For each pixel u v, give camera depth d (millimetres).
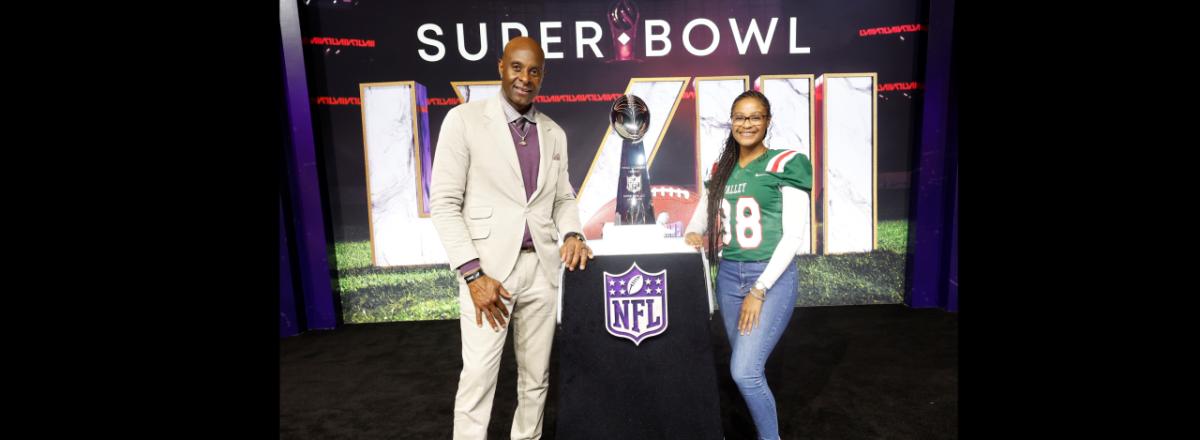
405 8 3773
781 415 2283
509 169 1653
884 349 3084
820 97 3902
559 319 1532
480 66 3836
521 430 1845
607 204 3947
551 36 3832
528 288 1711
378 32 3785
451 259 1611
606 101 3887
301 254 3787
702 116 3908
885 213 4000
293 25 3584
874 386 2572
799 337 3328
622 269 1536
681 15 3836
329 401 2584
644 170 1663
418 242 3959
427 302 4004
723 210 1785
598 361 1519
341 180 3889
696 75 3885
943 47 3676
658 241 1554
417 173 3902
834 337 3318
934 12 3680
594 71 3865
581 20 3820
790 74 3889
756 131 1670
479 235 1650
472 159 1653
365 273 3965
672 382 1508
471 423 1660
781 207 1679
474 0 3783
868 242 4027
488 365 1656
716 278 1857
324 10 3734
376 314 3994
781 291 1667
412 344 3453
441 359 3160
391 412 2447
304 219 3768
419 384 2783
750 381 1645
